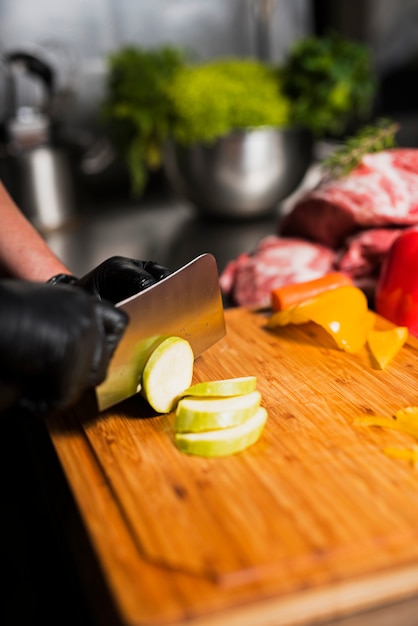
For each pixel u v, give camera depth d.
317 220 1.34
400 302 1.11
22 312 0.64
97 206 2.28
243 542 0.64
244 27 2.40
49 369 0.65
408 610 0.61
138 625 0.56
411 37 2.27
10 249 1.15
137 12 2.30
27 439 1.06
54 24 2.24
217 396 0.85
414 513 0.66
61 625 0.89
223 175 1.86
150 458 0.79
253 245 1.78
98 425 0.87
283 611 0.58
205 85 1.83
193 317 0.96
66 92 2.00
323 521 0.66
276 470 0.75
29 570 0.98
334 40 1.97
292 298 1.13
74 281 1.00
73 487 0.75
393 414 0.84
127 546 0.65
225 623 0.57
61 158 1.92
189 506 0.70
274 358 1.03
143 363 0.88
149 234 1.93
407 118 2.28
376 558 0.61
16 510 1.10
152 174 2.43
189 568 0.61
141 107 1.94
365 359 1.00
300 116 1.92
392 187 1.25
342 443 0.79
